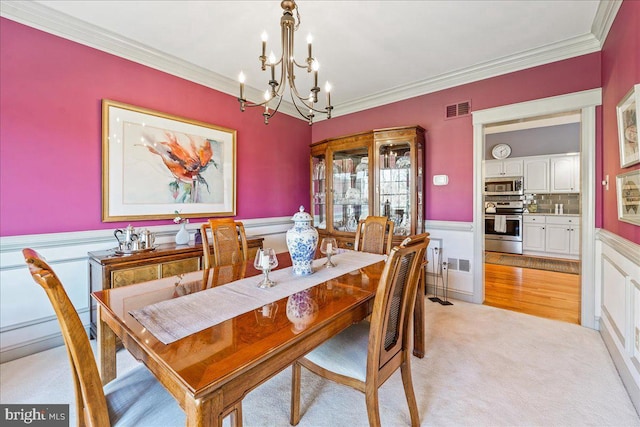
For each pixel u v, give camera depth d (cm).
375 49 262
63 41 218
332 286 143
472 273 313
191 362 78
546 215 541
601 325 233
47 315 216
